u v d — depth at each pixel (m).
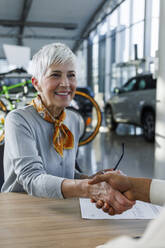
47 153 1.05
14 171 1.02
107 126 6.67
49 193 0.85
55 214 0.75
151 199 0.66
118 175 0.72
